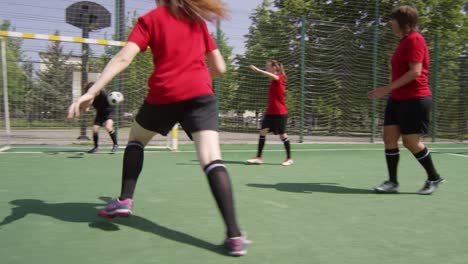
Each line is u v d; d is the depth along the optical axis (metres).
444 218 3.41
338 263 2.35
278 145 10.44
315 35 12.25
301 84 11.54
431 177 4.36
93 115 10.25
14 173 5.22
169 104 2.64
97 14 9.76
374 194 4.33
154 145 9.70
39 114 9.86
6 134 9.65
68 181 4.72
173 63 2.62
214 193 2.50
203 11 2.71
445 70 13.02
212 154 2.58
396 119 4.32
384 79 12.67
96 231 2.82
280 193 4.27
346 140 12.45
